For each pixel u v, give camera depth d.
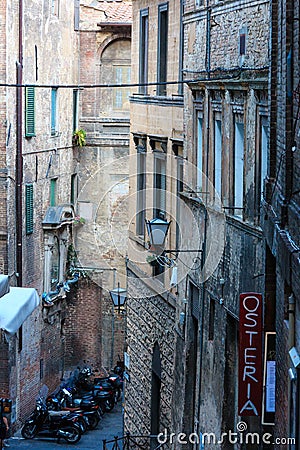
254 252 30.55
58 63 74.12
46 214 71.25
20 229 65.38
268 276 28.02
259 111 31.12
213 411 34.75
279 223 24.44
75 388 69.81
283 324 23.33
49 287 71.56
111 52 80.25
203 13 38.41
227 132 34.94
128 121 79.94
